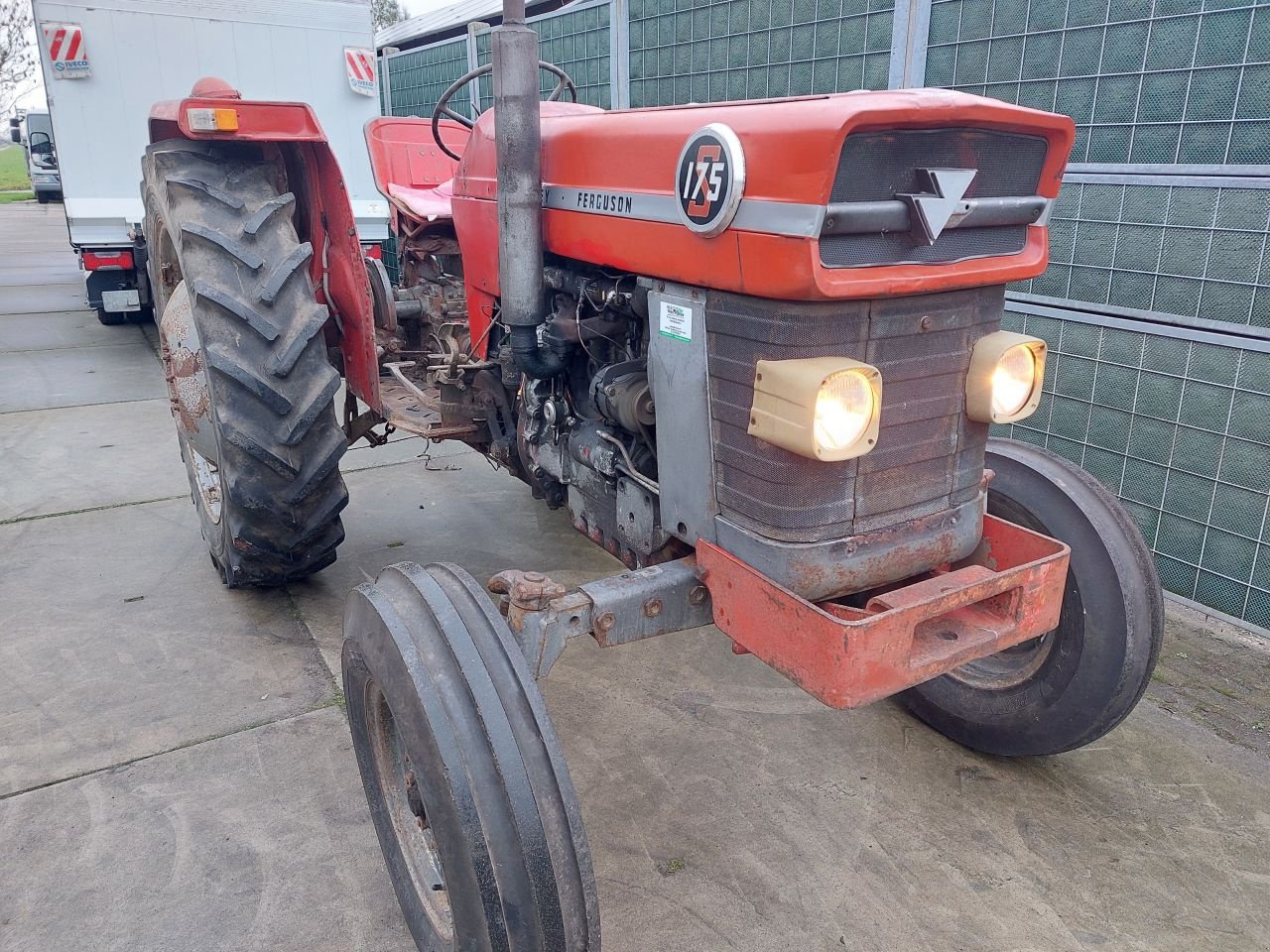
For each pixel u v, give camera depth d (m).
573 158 2.09
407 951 1.87
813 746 2.54
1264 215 2.85
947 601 1.71
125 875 2.05
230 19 6.38
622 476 2.20
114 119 6.38
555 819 1.50
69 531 3.81
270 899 1.99
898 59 3.77
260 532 2.84
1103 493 2.22
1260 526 3.03
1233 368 3.00
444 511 4.06
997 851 2.17
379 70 9.38
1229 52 2.85
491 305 2.72
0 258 12.50
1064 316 3.44
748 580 1.76
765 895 2.02
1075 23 3.22
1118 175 3.20
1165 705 2.73
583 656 2.96
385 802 1.93
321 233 3.22
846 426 1.59
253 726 2.57
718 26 4.65
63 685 2.75
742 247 1.60
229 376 2.61
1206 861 2.14
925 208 1.56
